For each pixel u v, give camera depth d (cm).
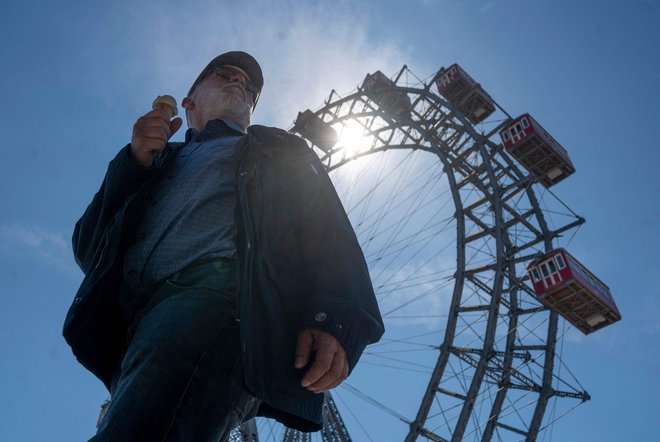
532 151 3416
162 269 189
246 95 276
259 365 159
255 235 183
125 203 206
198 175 211
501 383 2639
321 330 164
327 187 208
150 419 148
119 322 201
